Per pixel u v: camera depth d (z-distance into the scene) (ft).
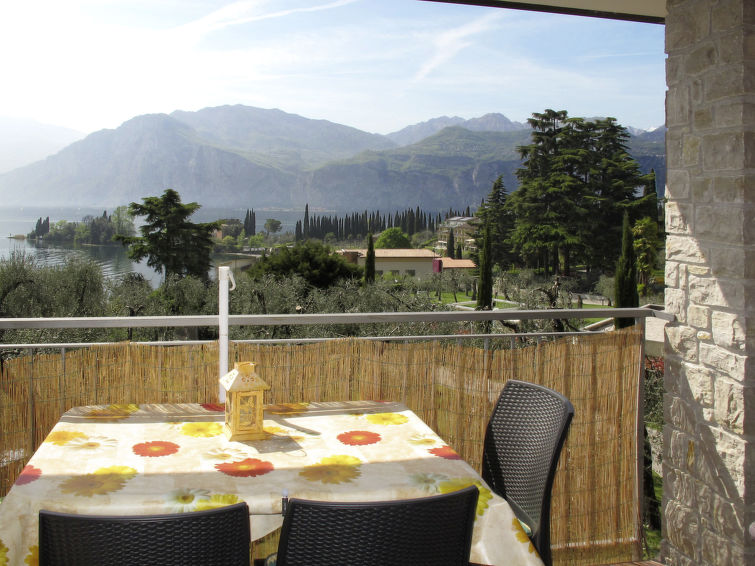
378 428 6.29
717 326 7.89
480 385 8.73
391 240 294.66
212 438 5.91
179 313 52.49
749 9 7.36
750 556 7.61
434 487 4.87
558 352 8.93
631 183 167.73
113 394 7.98
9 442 7.71
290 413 6.75
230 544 3.67
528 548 4.81
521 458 6.18
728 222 7.66
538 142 175.32
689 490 8.52
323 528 3.70
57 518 3.45
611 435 9.20
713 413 8.02
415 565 3.81
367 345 8.51
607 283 137.28
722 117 7.72
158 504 4.46
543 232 166.40
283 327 36.45
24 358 7.73
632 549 9.39
